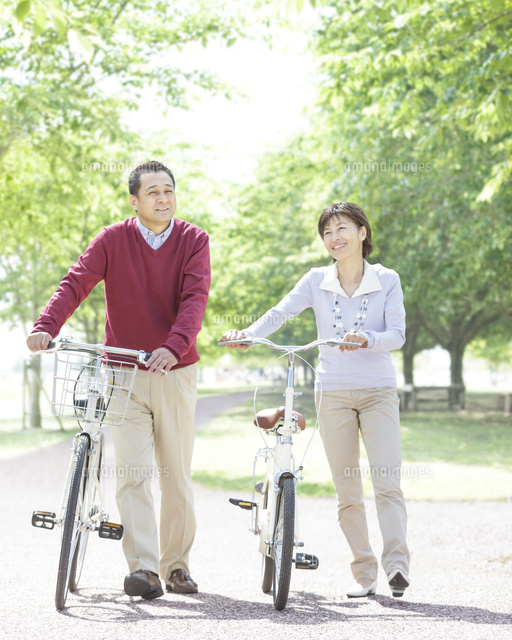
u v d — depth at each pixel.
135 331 4.36
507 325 34.59
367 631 3.36
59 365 3.86
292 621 3.56
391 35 9.82
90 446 3.98
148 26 13.62
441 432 19.88
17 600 4.01
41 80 11.58
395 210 17.62
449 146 14.51
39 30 5.26
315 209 19.52
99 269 4.33
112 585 4.56
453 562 5.47
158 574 4.14
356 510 4.39
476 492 9.95
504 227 15.13
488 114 8.57
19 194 13.39
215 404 38.69
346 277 4.51
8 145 11.59
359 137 15.60
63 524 3.79
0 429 26.59
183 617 3.62
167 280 4.36
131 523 4.14
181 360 4.31
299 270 22.58
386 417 4.31
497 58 8.35
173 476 4.39
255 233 24.53
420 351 40.38
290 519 3.80
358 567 4.36
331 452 4.42
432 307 26.23
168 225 4.42
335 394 4.39
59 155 12.13
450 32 9.16
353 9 13.24
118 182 12.97
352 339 4.02
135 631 3.32
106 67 13.14
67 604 3.90
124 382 4.27
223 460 15.28
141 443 4.25
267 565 4.34
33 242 14.45
